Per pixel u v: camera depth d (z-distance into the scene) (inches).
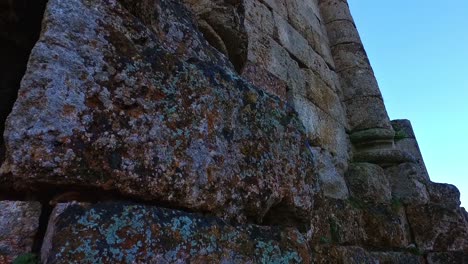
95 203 34.3
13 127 32.1
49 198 34.9
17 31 51.2
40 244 33.6
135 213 35.1
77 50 37.2
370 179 131.5
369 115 156.0
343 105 162.1
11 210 33.2
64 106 34.4
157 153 38.9
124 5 46.4
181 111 42.4
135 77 40.1
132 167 36.7
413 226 130.0
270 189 49.1
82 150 34.3
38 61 34.6
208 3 71.4
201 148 42.8
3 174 33.0
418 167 145.8
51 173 32.5
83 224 32.0
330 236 97.1
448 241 127.6
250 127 49.9
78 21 38.6
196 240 38.2
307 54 149.1
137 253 33.5
